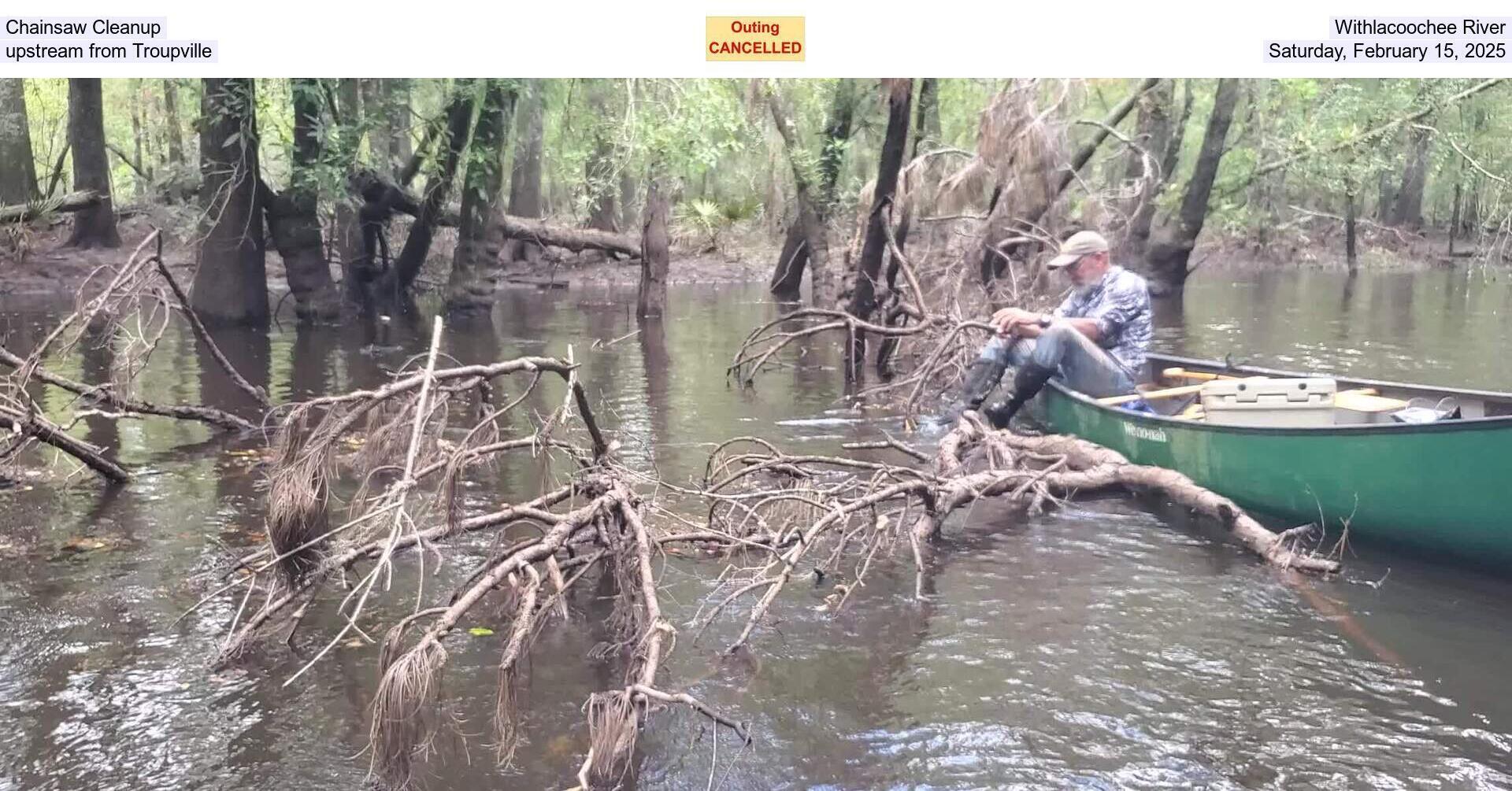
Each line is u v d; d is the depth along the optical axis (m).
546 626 4.79
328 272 16.20
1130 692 4.15
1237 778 3.57
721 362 12.64
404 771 3.50
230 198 14.99
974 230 13.69
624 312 19.00
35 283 20.02
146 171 29.89
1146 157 15.12
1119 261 18.70
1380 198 32.94
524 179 25.61
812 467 7.47
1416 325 16.05
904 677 4.30
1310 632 4.66
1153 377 8.78
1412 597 5.02
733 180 27.53
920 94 14.66
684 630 4.73
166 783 3.53
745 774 3.61
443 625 3.72
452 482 4.69
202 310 15.49
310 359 12.45
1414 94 21.20
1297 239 31.86
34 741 3.77
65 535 5.88
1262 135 23.44
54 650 4.47
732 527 5.74
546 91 18.31
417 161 18.05
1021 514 6.43
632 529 4.57
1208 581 5.27
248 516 6.21
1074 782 3.56
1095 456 6.92
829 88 16.12
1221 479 6.11
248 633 4.41
